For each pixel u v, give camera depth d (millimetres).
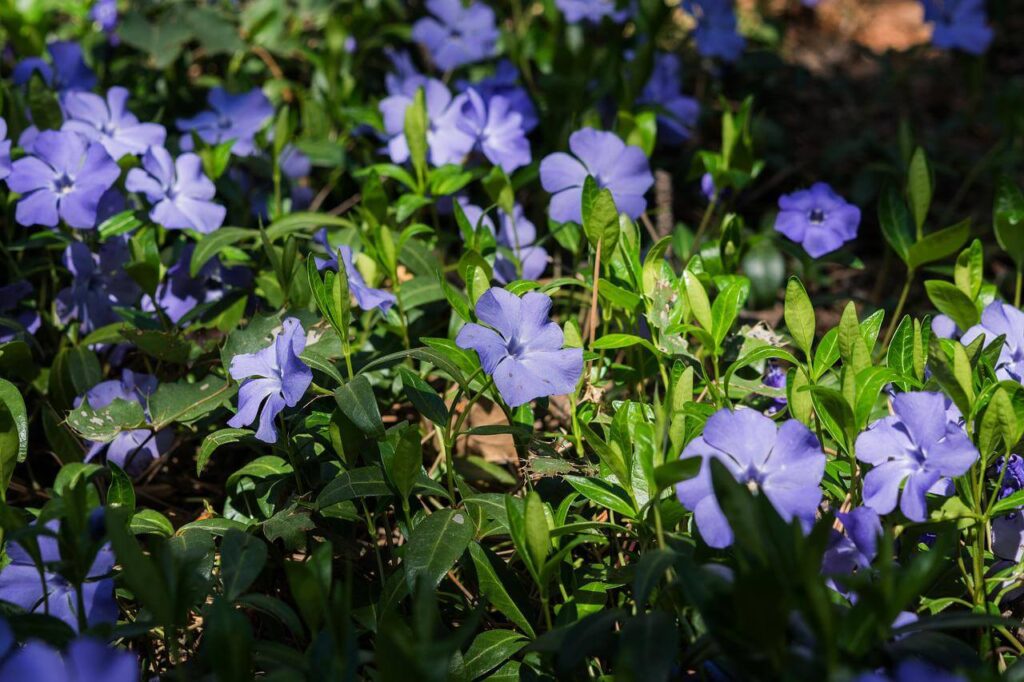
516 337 558
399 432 574
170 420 602
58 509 524
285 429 587
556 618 549
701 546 541
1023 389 539
